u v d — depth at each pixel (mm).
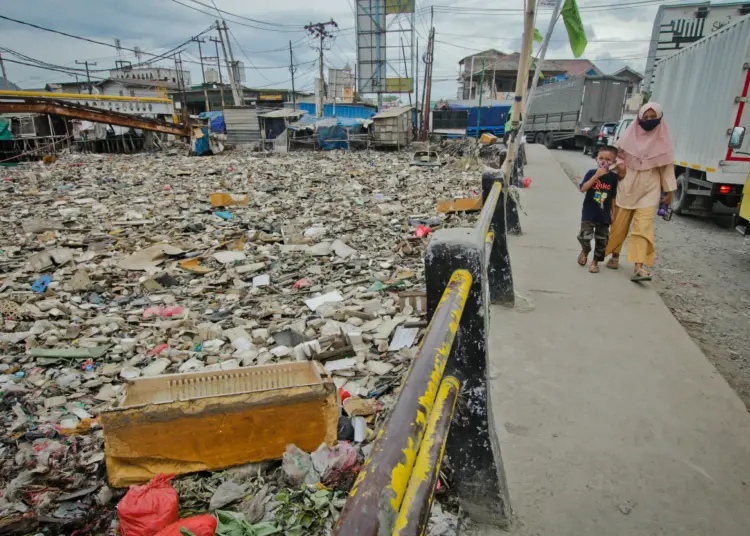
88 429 3369
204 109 59438
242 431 2809
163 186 15742
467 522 2168
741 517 2166
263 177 18219
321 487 2641
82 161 24422
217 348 4727
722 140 8578
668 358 3508
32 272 7176
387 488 811
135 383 3119
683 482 2367
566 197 10445
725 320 5035
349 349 4395
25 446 3150
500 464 2141
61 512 2568
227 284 6738
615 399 3027
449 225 9734
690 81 10312
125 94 52469
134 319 5402
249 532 2354
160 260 7648
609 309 4391
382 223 10219
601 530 2105
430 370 1183
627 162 5035
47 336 4922
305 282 6613
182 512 2543
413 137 40031
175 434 2723
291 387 2826
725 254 7473
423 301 5387
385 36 40531
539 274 5395
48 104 24391
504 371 3371
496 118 38062
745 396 3674
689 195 10094
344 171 20156
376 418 3344
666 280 6285
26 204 12586
